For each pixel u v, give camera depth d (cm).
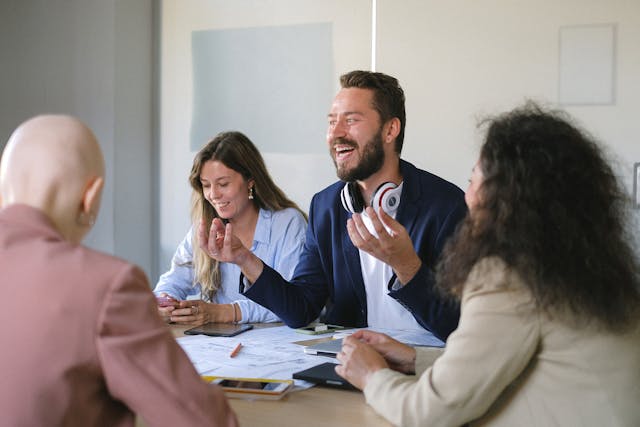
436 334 175
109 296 83
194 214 250
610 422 104
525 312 104
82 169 94
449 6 325
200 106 388
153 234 404
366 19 348
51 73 391
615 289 104
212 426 86
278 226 248
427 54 330
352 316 213
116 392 84
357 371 127
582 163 108
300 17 363
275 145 373
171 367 85
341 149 202
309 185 366
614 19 301
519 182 107
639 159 298
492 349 105
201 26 386
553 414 106
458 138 325
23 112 399
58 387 81
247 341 177
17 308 82
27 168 92
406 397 112
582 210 106
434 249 201
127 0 380
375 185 207
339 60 355
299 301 201
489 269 107
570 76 308
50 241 87
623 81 301
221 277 243
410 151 334
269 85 372
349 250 210
